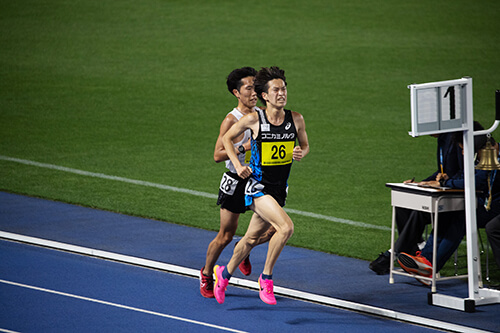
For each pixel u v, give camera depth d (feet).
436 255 70.13
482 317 63.21
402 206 70.33
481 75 189.47
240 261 65.00
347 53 209.97
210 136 142.82
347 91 176.86
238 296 68.85
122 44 214.48
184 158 127.13
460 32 231.30
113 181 112.06
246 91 66.74
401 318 63.21
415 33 230.48
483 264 79.36
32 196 102.68
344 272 75.97
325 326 61.52
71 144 134.21
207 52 208.85
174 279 73.20
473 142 65.16
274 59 203.62
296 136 63.72
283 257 80.74
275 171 63.36
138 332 59.16
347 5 259.80
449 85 63.36
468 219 65.41
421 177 117.19
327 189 110.01
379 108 163.73
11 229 87.10
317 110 161.68
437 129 63.10
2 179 111.04
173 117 155.74
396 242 73.61
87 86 177.37
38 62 196.03
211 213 97.25
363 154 130.82
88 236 85.71
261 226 64.08
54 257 78.64
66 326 60.08
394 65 199.31
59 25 230.89
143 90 175.32
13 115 153.28
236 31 229.86
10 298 66.23
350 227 92.32
